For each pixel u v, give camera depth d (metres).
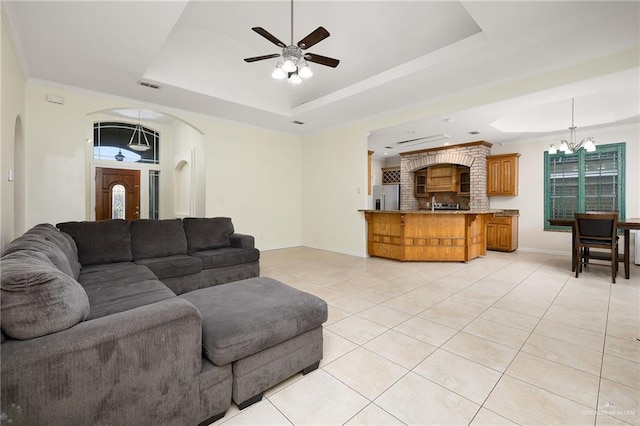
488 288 3.50
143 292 1.93
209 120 5.40
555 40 2.83
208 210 5.42
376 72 4.27
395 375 1.77
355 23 3.32
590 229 3.91
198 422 1.34
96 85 3.96
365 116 5.32
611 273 3.90
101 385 1.08
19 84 3.24
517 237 6.37
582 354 1.99
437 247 5.02
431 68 3.40
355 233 5.75
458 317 2.62
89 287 2.09
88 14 2.47
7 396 0.93
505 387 1.65
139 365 1.16
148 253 3.24
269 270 4.45
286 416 1.44
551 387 1.65
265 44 3.93
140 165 7.23
